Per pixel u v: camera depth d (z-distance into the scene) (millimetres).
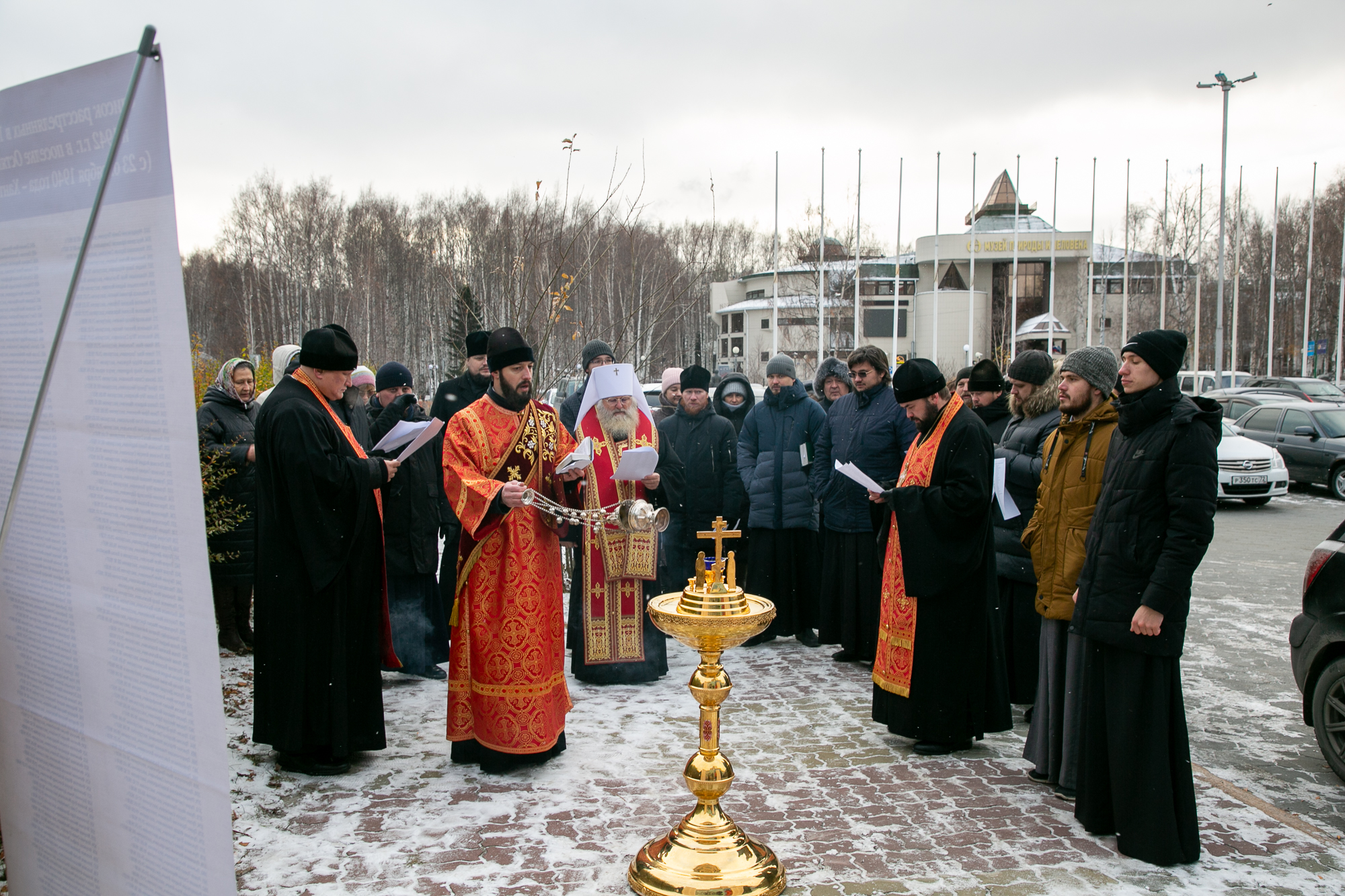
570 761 4125
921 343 52000
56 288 1905
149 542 1831
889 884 3029
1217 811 3680
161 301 1702
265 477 3811
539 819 3516
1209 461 3137
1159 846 3162
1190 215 36906
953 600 4215
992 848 3305
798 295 40312
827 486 5961
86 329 1857
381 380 5719
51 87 1825
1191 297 37375
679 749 4273
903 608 4352
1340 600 4016
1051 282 27469
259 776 3916
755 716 4848
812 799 3744
